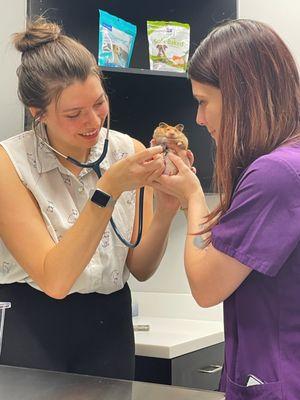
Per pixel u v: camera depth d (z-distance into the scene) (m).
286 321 1.00
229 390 1.07
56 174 1.45
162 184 1.29
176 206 1.48
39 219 1.39
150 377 1.80
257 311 1.02
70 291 1.39
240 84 1.04
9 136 2.13
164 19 2.30
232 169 1.06
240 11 2.39
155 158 1.27
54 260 1.28
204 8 2.25
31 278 1.38
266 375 1.00
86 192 1.47
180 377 1.81
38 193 1.40
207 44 1.10
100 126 1.38
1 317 1.18
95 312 1.45
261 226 0.98
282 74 1.05
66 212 1.44
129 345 1.51
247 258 0.99
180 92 2.21
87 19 2.21
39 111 1.38
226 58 1.05
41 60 1.34
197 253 1.09
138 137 2.23
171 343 1.80
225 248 1.01
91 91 1.32
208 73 1.08
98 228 1.29
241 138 1.05
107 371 1.45
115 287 1.48
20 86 1.40
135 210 1.56
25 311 1.42
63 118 1.34
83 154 1.47
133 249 1.56
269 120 1.04
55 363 1.41
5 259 1.45
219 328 2.12
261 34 1.06
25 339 1.41
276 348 1.00
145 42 2.32
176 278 2.43
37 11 2.05
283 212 0.98
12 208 1.37
